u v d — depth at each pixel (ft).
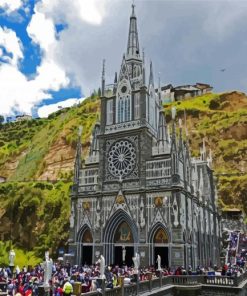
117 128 230.07
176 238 191.01
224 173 483.51
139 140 219.20
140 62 253.24
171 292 151.02
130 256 213.25
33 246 330.75
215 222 296.30
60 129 582.76
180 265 186.39
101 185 223.30
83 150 503.61
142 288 126.21
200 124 570.46
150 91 239.09
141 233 201.67
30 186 379.35
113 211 213.66
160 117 241.96
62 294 95.86
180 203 195.83
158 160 209.15
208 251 258.57
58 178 478.59
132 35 261.44
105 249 210.59
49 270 91.76
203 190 274.98
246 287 174.70
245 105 606.55
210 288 156.76
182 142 222.28
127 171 218.18
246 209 426.51
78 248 219.41
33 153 578.25
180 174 207.82
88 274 143.64
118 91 237.25
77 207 227.81
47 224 338.95
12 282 115.65
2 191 392.47
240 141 525.75
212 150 522.88
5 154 612.70
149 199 205.57
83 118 574.15
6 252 327.88
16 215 352.08
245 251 286.87
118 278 125.59
